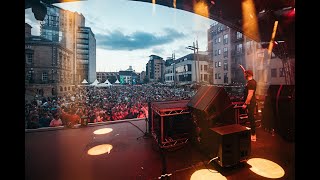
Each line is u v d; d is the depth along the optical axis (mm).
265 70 28094
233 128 3953
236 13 8852
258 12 8383
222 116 4391
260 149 4719
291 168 3748
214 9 8938
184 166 3943
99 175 3635
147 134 6094
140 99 29453
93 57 67312
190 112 5133
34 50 36375
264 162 4020
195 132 4859
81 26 58469
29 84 35344
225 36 39688
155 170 3801
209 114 4172
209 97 4418
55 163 4180
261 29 9117
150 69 99000
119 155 4590
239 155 3729
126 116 17312
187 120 5512
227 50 39219
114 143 5465
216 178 3445
